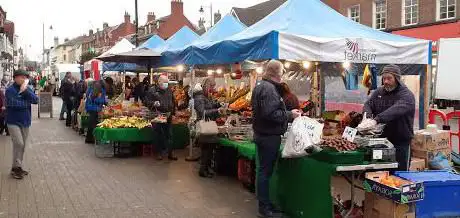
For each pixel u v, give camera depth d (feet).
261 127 18.06
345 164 16.16
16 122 25.26
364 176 16.84
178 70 49.62
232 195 22.18
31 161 30.78
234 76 39.58
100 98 39.96
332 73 31.37
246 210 19.70
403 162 18.21
